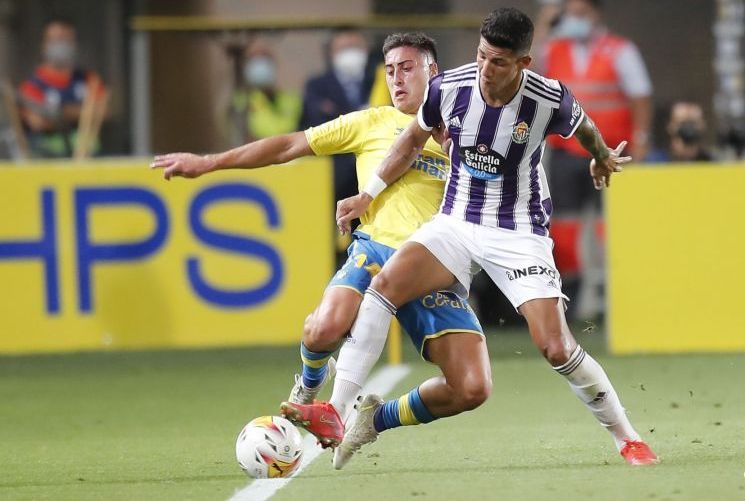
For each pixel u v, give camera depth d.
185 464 22.41
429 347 21.00
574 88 45.25
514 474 20.27
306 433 25.58
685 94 50.22
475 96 20.28
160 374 36.38
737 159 48.34
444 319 20.95
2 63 51.09
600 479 19.48
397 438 24.84
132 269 37.16
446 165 21.86
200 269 37.12
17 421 28.72
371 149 22.14
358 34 46.16
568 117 20.41
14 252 37.12
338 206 21.45
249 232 37.03
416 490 18.97
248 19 47.62
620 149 21.59
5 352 37.25
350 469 21.44
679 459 21.31
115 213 37.06
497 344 40.78
